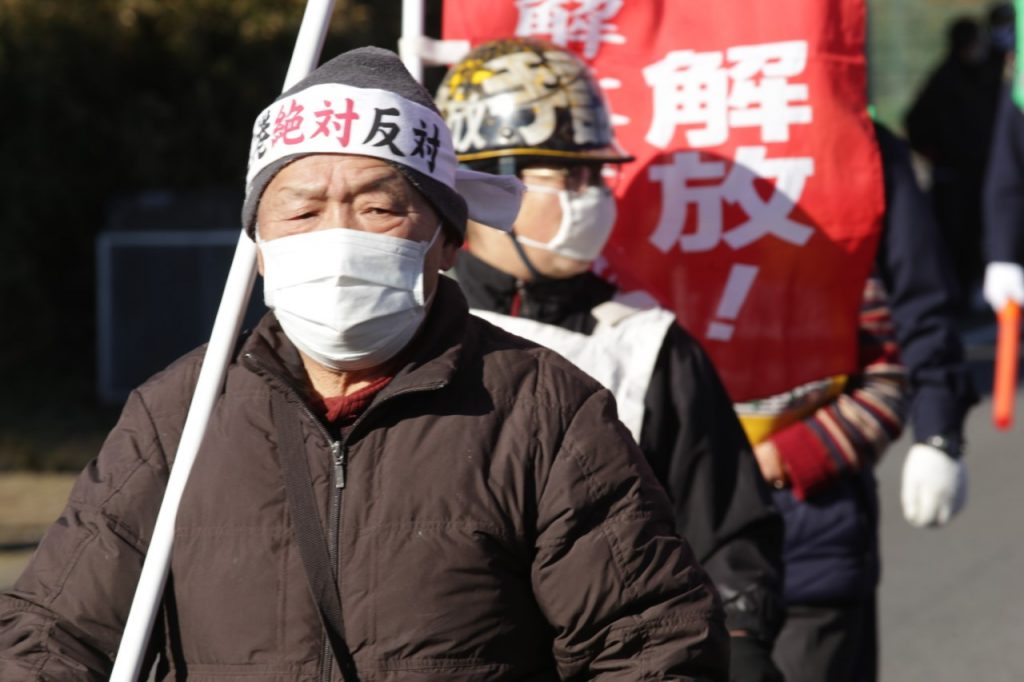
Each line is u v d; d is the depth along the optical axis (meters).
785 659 7.62
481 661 4.41
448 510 4.40
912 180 8.19
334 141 4.48
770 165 7.69
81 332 22.36
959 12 38.66
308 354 4.62
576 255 6.39
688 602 4.54
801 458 7.57
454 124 6.50
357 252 4.45
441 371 4.49
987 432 19.34
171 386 4.89
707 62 7.75
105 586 4.67
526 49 6.56
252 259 4.93
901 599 13.30
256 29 21.88
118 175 22.38
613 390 6.18
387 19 22.45
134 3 21.48
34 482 17.19
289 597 4.42
